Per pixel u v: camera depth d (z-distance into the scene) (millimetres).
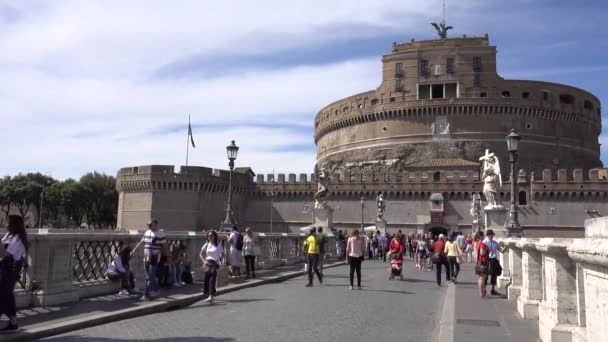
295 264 29406
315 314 12266
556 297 8062
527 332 10000
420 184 79625
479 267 16172
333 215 82938
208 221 82562
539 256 11656
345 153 100750
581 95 96562
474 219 63781
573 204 74125
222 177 84562
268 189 87938
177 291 15719
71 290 13031
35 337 9266
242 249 22281
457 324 10867
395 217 80062
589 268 5586
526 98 90750
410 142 91625
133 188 83250
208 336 9562
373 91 99125
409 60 95000
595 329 5449
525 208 75375
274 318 11648
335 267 29734
